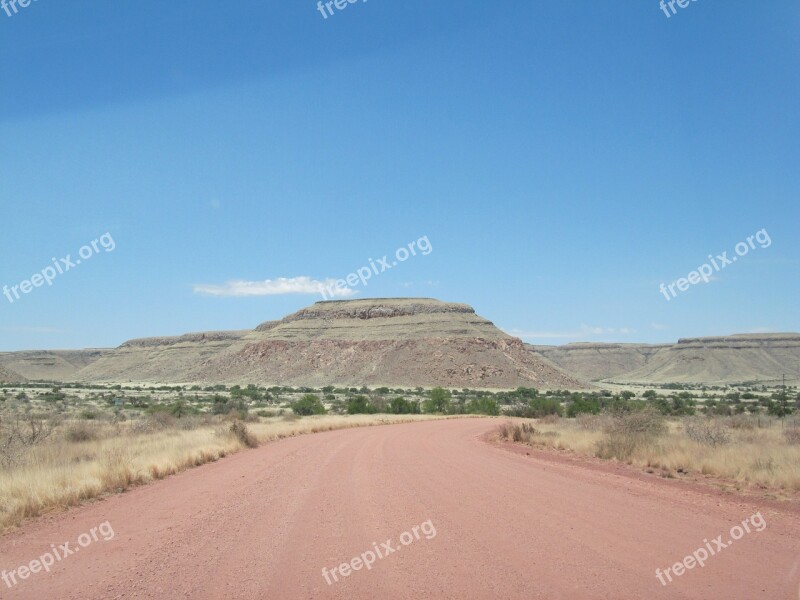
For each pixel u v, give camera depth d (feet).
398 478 51.34
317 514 36.19
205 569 25.09
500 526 31.78
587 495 41.55
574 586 21.90
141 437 86.53
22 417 94.38
